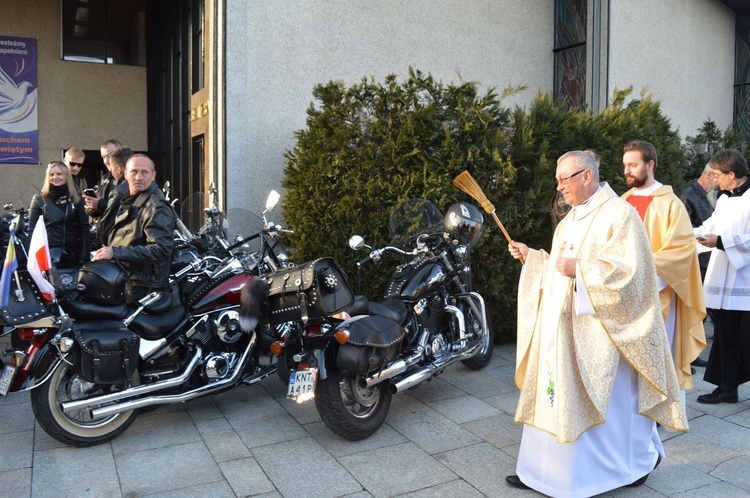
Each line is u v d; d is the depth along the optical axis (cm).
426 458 353
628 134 634
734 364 434
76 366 344
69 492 313
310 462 349
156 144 1249
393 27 771
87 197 552
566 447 292
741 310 423
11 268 334
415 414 421
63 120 1229
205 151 777
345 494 312
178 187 1056
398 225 491
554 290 305
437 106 557
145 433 388
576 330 293
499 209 558
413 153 527
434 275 439
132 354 354
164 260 386
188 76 967
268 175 683
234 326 402
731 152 437
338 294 354
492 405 438
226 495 312
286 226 595
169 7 1128
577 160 302
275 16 684
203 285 414
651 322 286
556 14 930
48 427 348
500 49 876
